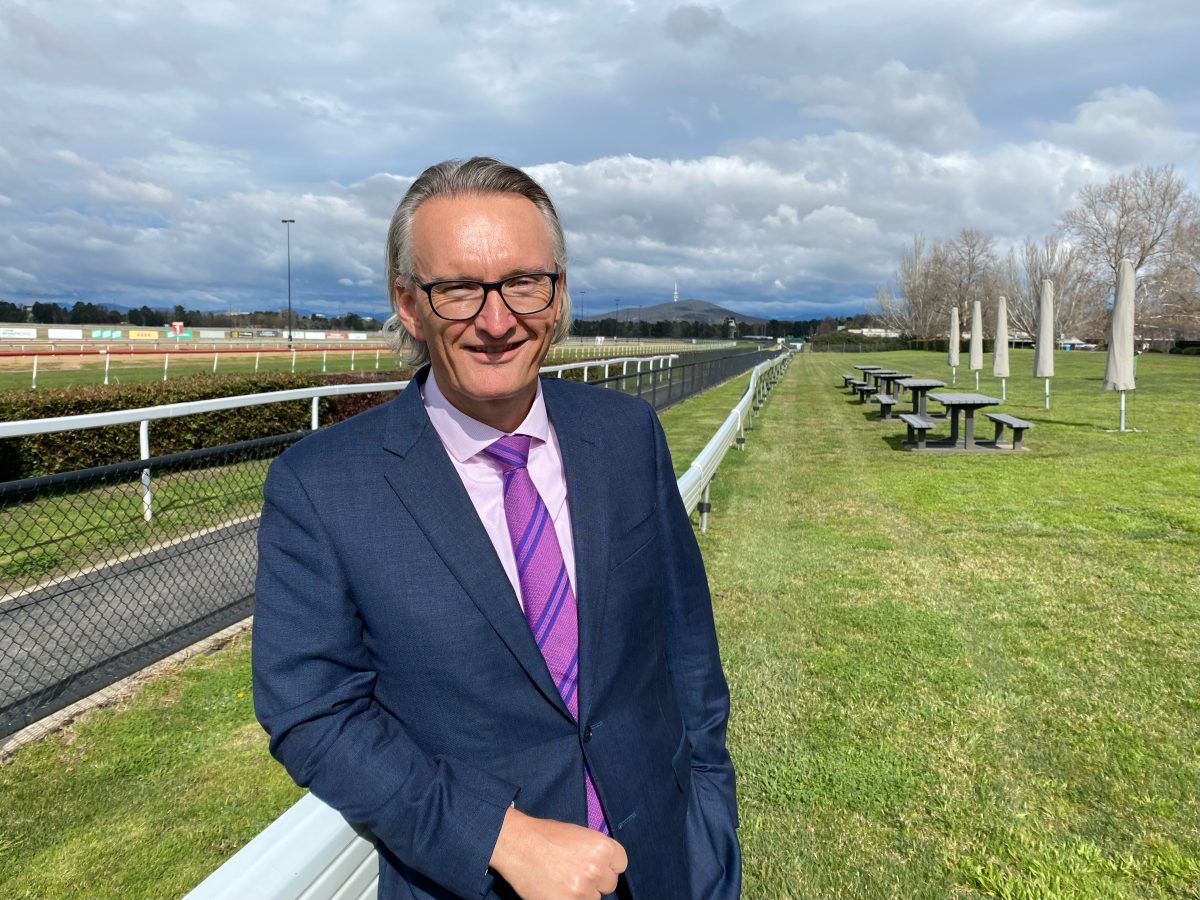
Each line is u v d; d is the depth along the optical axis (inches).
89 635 146.8
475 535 37.7
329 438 39.7
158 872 89.6
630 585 42.1
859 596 177.9
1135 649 145.9
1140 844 92.3
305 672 35.7
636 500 44.2
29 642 142.8
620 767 39.9
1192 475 312.0
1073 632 154.4
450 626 36.4
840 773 108.0
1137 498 272.2
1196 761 109.0
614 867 34.2
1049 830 95.1
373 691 39.2
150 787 105.5
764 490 300.8
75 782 106.1
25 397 283.1
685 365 697.6
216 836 95.8
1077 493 284.2
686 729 49.9
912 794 103.2
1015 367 1211.2
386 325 46.6
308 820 33.4
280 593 36.5
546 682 37.6
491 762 37.6
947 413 581.9
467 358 38.7
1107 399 645.9
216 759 112.3
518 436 41.0
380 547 36.5
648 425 48.1
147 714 124.5
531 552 40.1
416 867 33.8
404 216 40.6
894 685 133.3
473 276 37.7
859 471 341.1
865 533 233.6
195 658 145.2
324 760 33.8
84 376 857.5
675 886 41.6
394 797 33.1
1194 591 176.2
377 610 36.5
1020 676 135.8
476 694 36.9
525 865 33.0
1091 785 104.0
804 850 92.9
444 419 40.9
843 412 623.2
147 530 187.3
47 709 121.7
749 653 147.3
